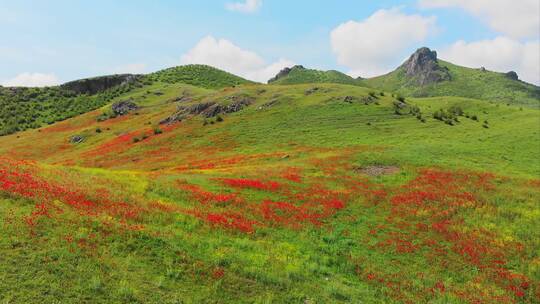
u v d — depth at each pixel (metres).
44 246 18.44
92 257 18.45
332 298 19.25
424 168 49.47
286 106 102.19
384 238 29.88
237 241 24.97
